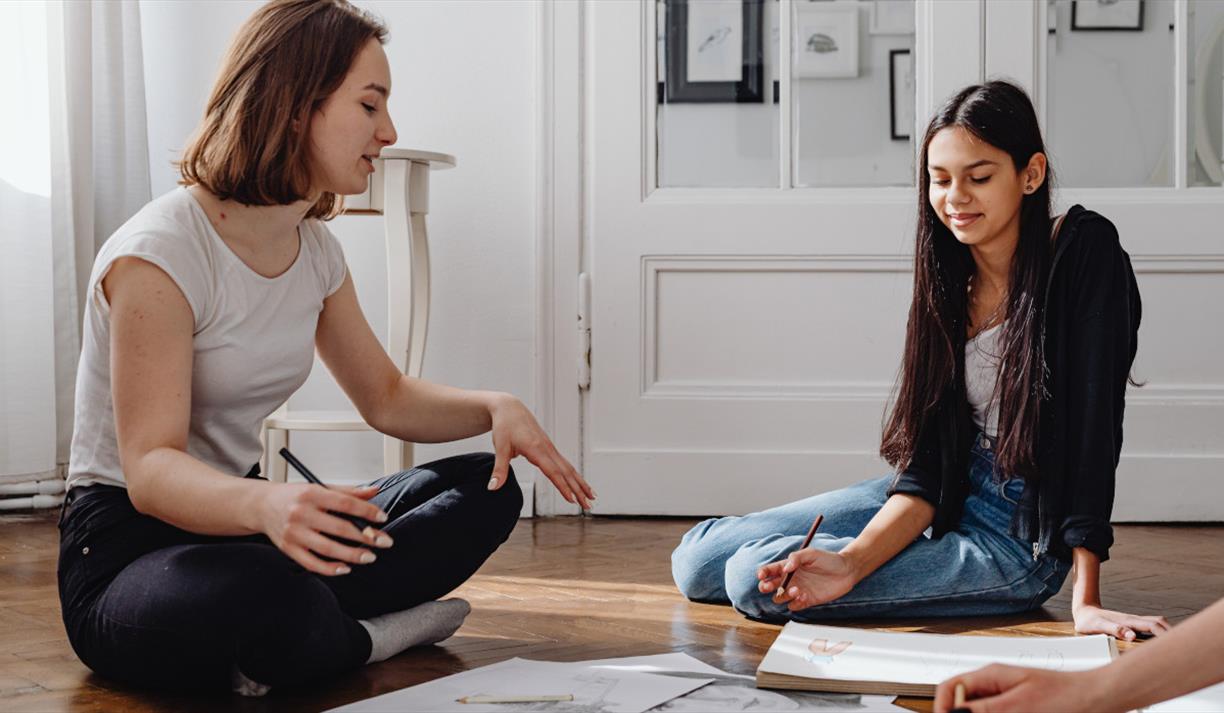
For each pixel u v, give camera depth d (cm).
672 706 135
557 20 324
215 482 134
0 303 313
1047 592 195
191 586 138
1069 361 185
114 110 326
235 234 155
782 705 136
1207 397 310
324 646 145
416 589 166
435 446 332
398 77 330
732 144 323
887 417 315
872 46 318
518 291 329
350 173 154
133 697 148
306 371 167
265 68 149
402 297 281
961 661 149
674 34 322
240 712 141
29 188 316
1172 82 313
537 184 326
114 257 143
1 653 172
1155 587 222
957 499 197
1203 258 310
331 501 128
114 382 142
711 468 320
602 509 322
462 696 138
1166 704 133
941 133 186
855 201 317
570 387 325
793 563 177
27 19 315
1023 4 312
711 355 323
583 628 187
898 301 318
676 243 321
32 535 285
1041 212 188
